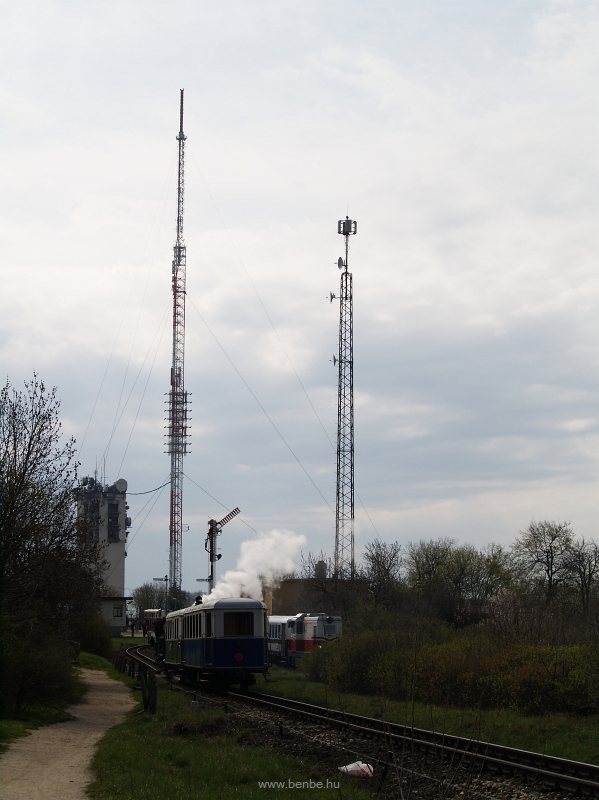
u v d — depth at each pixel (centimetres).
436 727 2805
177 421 10481
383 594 7719
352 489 7456
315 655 4981
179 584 10575
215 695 4088
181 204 9475
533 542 9438
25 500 3472
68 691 3712
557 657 3269
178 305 9800
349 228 7450
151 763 2139
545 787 1867
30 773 2044
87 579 3912
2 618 3180
